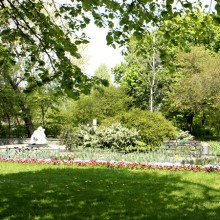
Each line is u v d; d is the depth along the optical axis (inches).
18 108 1341.0
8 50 247.8
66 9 251.3
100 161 631.2
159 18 225.3
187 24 232.1
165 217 289.1
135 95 1699.1
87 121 1448.1
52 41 238.8
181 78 1393.9
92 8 228.1
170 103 1466.5
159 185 429.7
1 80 1174.3
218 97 1285.7
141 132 832.3
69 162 619.8
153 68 1423.5
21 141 1289.4
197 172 530.3
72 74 221.6
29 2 250.5
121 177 488.4
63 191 392.8
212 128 1678.2
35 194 376.5
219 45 1637.6
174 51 1453.0
